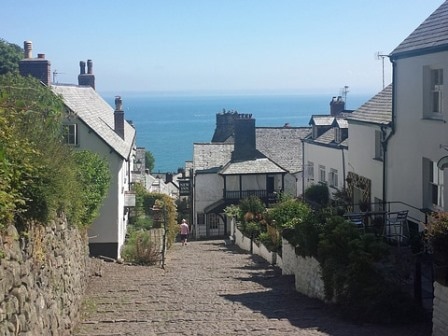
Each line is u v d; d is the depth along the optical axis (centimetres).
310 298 1572
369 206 2302
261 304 1491
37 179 1012
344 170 2977
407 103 1969
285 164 4741
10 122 1023
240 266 2361
